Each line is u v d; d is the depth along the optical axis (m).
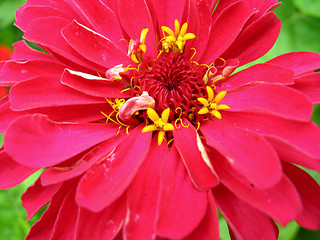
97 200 0.05
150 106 0.07
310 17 0.10
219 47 0.07
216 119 0.07
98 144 0.07
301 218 0.06
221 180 0.06
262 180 0.05
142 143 0.07
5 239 0.09
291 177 0.06
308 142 0.05
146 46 0.08
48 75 0.07
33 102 0.06
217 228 0.05
